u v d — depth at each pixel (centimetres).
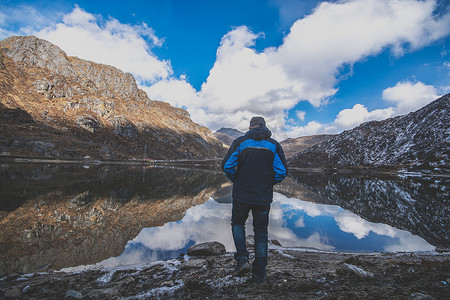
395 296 214
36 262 421
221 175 5284
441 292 220
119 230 668
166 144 16450
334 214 1046
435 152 9162
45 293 261
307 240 654
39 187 1404
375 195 1947
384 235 734
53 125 9462
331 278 287
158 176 3428
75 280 310
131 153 12000
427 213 1139
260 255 270
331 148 15238
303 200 1499
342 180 4350
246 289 256
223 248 511
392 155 11362
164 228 711
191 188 2078
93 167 4662
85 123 10969
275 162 280
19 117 8456
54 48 14538
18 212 792
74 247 512
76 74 15125
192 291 258
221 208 1074
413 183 3603
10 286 281
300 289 250
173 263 403
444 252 548
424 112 12900
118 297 251
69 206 942
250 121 313
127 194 1402
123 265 413
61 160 6512
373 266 350
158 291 258
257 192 264
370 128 15238
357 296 217
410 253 505
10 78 10688
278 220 880
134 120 16275
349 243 643
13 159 5097
